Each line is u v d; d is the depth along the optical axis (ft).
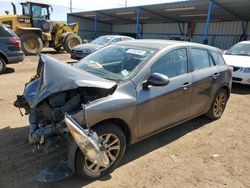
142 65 11.29
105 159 9.46
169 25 110.93
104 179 10.10
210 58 15.71
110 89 9.62
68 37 55.47
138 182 10.04
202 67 14.84
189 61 13.73
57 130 9.23
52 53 59.11
